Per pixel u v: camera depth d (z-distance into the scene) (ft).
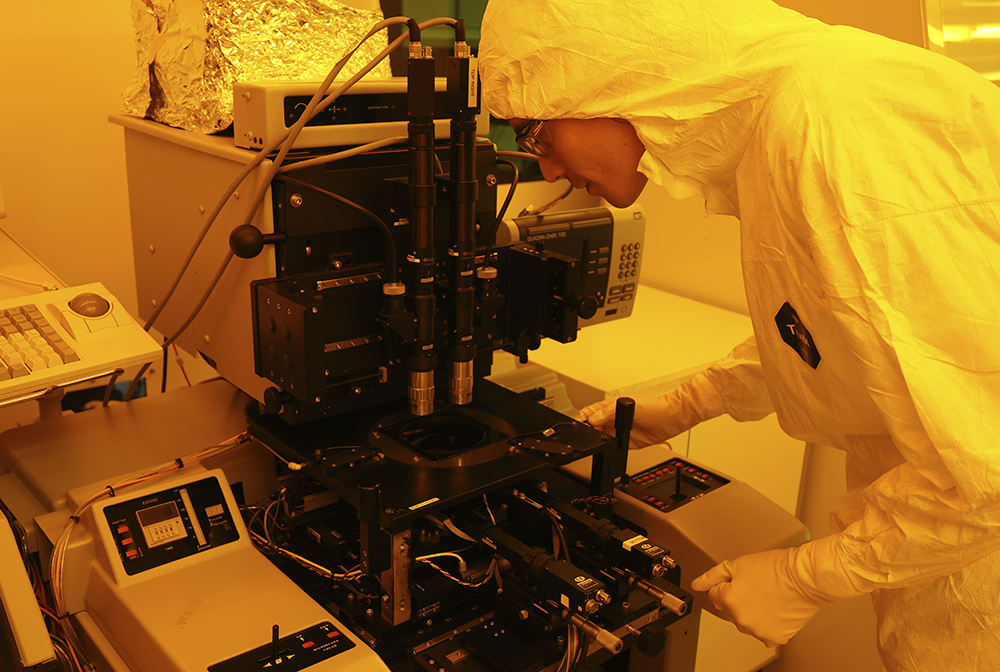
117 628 3.05
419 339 3.39
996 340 2.47
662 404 4.41
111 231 5.39
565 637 3.06
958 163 2.56
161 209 4.09
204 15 3.70
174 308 4.17
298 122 3.15
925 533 2.68
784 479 6.75
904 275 2.51
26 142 4.91
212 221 3.49
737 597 3.18
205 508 3.36
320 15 4.07
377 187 3.53
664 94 2.86
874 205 2.52
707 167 3.02
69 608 3.24
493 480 3.16
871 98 2.64
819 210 2.58
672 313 7.08
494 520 3.35
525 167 7.45
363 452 3.31
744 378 4.16
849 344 2.61
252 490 3.85
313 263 3.45
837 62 2.71
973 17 5.54
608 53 2.88
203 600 3.00
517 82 3.01
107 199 5.31
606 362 5.87
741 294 7.14
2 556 2.90
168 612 2.92
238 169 3.43
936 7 5.34
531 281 3.88
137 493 3.29
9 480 3.75
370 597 3.20
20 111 4.84
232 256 3.55
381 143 3.36
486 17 3.11
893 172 2.55
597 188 3.26
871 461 3.25
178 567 3.17
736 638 6.17
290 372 3.16
